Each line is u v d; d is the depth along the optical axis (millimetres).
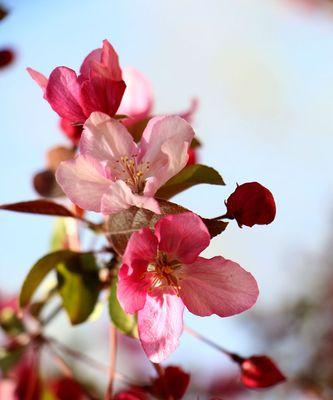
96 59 409
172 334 385
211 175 403
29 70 405
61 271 428
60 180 389
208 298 383
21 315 426
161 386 432
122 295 383
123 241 389
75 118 404
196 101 464
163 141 391
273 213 387
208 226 383
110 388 441
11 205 417
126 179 391
